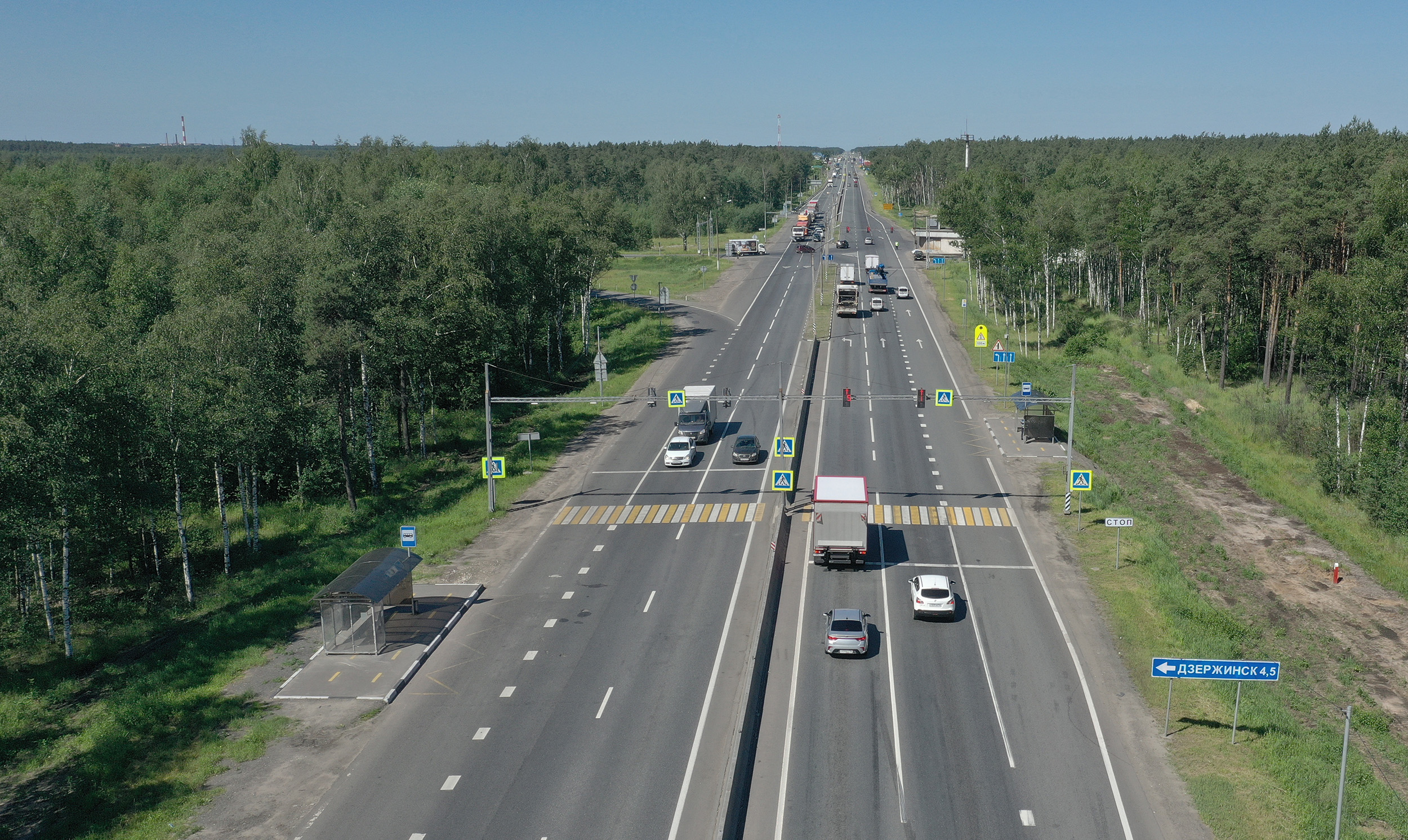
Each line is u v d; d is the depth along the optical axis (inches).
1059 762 1278.3
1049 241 4525.1
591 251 4301.2
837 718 1389.0
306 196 3954.2
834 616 1604.3
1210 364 3927.2
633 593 1855.3
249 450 2132.1
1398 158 3516.2
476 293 3117.6
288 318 2460.6
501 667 1562.5
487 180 6747.1
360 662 1578.5
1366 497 2464.3
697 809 1173.1
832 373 3698.3
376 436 2876.5
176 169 7618.1
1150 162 6250.0
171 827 1146.7
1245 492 2637.8
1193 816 1165.1
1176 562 2084.2
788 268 6569.9
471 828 1137.4
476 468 2792.8
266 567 2084.2
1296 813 1176.8
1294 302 3250.5
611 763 1274.6
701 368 3846.0
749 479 2566.4
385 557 1727.4
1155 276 4503.0
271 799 1203.9
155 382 1948.8
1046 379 3742.6
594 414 3299.7
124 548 2105.1
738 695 1456.7
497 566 2007.9
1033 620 1715.1
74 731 1374.3
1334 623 1892.2
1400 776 1359.5
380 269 2723.9
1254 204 3563.0
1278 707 1481.3
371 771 1263.5
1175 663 1277.1
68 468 1647.4
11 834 1131.3
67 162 7076.8
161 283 3070.9
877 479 2534.5
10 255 2955.2
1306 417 3157.0
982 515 2271.2
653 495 2460.6
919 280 5989.2
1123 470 2768.2
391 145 7185.0
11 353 1583.4
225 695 1481.3
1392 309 2679.6
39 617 1811.0
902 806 1182.9
